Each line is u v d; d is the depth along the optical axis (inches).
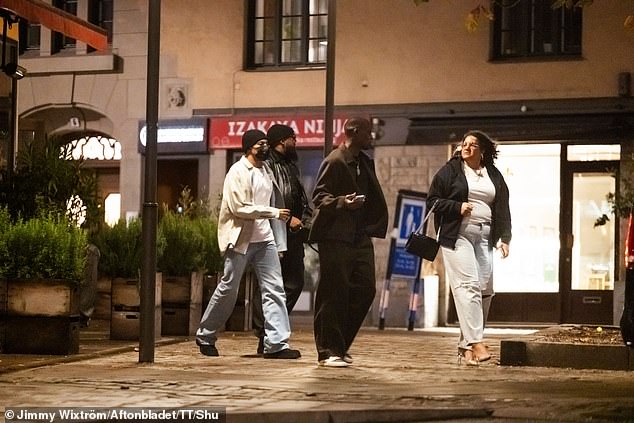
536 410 687.7
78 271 965.8
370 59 1830.7
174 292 1253.7
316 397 729.6
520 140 1760.6
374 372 890.1
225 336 1280.8
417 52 1811.0
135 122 1951.3
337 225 895.7
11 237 955.3
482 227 987.3
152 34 916.6
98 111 1974.7
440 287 1786.4
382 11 1827.0
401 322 1750.7
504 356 976.9
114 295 1140.5
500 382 834.2
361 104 1833.2
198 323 1274.6
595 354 960.9
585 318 1769.2
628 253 951.6
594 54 1737.2
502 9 1791.3
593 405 709.3
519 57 1781.5
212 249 1349.7
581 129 1732.3
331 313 908.0
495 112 1768.0
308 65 1892.2
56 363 917.8
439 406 697.6
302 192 1066.1
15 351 959.0
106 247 1152.2
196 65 1921.8
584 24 1740.9
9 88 1363.2
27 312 956.6
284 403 698.2
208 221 1401.3
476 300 981.8
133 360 957.2
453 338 1413.6
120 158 1982.0
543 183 1791.3
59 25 1325.0
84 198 1205.1
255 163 994.1
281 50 1905.8
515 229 1800.0
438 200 979.3
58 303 956.0
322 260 903.7
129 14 1963.6
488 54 1781.5
